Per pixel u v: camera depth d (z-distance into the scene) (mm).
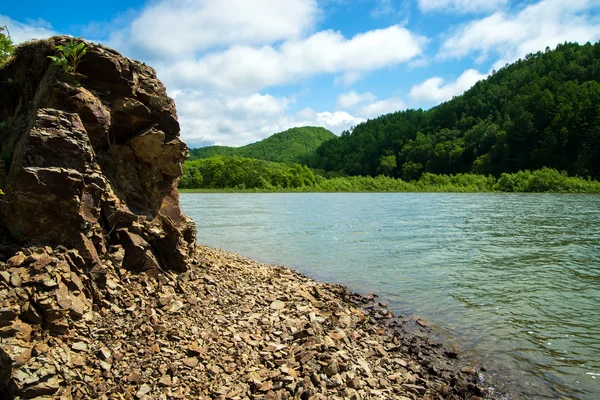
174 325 8219
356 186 132750
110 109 9930
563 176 105500
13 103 10430
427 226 35438
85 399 5949
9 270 6949
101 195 9000
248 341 8312
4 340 6090
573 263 20297
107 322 7691
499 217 42594
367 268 19172
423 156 185500
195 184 124938
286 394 6652
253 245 25656
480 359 9672
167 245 10789
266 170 134250
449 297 14602
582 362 9570
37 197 7723
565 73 188000
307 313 10820
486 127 170375
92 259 8281
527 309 13328
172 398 6230
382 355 9383
